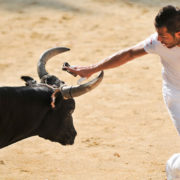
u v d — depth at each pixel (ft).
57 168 72.69
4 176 68.95
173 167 49.73
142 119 94.73
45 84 57.31
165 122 93.20
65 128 58.80
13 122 54.44
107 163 74.79
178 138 85.25
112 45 152.15
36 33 161.79
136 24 177.06
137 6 201.36
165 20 45.62
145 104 103.45
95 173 71.00
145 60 137.39
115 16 186.60
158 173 71.51
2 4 193.88
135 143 82.94
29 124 55.67
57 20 177.47
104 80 119.44
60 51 60.39
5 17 178.50
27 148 80.12
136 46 52.24
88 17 183.62
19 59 135.95
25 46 148.25
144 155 77.97
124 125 91.45
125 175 70.44
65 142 59.77
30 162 74.64
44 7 192.44
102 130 88.63
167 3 206.59
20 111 54.54
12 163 73.92
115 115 96.68
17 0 199.52
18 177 68.85
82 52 144.25
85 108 100.22
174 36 46.62
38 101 55.62
